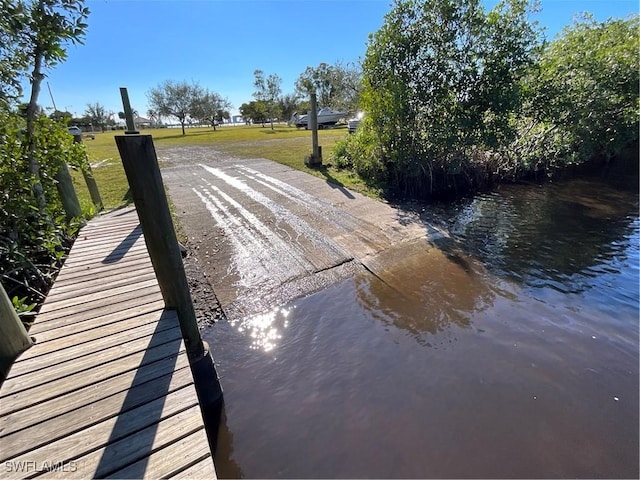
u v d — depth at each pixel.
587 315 2.84
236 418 1.93
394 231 4.58
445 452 1.73
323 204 5.64
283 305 2.94
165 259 1.87
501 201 6.35
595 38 7.96
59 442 1.26
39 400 1.44
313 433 1.84
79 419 1.35
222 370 2.26
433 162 6.79
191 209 5.30
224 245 4.00
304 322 2.74
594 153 9.33
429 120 6.56
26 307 2.23
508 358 2.37
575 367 2.28
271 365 2.31
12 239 2.76
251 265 3.54
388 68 6.45
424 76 6.30
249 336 2.57
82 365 1.64
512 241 4.42
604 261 3.84
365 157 7.44
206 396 2.01
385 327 2.71
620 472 1.62
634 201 6.29
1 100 2.72
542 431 1.83
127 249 3.17
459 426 1.86
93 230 3.76
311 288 3.21
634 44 7.64
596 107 7.79
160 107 31.42
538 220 5.26
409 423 1.88
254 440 1.80
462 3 5.68
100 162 10.16
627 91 7.84
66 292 2.34
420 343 2.53
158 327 1.92
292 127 31.80
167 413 1.39
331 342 2.53
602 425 1.86
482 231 4.77
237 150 12.73
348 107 23.94
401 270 3.60
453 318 2.82
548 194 6.85
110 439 1.27
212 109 34.59
